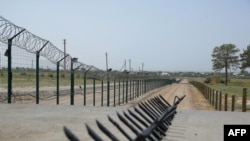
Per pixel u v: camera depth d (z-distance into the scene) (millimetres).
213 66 104312
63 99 25328
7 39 13180
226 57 100562
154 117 7977
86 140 7336
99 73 19344
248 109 20125
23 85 33844
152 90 47031
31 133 8047
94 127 9000
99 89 40906
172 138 7957
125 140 7363
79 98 27047
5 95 21062
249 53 97812
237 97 31922
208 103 25844
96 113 12031
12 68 15453
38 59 14586
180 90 50125
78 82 52438
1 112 11719
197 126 9750
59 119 10352
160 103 10484
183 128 9328
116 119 10523
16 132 8125
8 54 13781
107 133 4211
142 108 7969
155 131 6836
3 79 32188
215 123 10383
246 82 86000
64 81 42875
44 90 29578
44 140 7305
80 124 9477
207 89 29516
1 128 8602
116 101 25438
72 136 3383
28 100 21828
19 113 11555
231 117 11883
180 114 12492
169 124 9523
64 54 15602
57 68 15453
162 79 68812
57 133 8086
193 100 28938
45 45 14422
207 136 8297
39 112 11953
